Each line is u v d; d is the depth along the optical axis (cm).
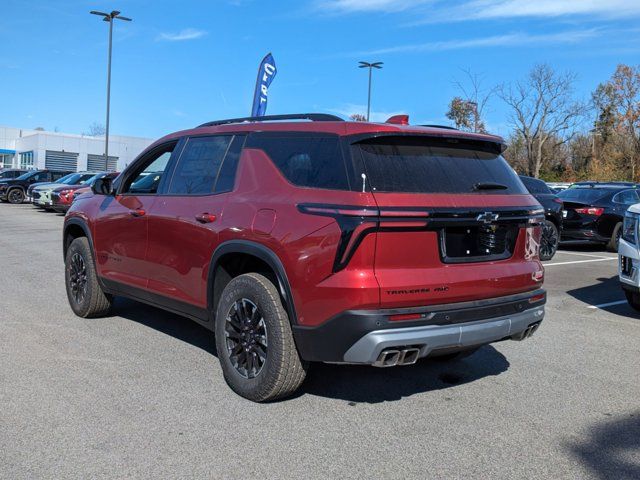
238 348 413
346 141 371
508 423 383
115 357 495
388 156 373
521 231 414
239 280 408
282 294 378
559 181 4503
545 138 4450
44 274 890
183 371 463
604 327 643
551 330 628
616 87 4559
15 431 352
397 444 348
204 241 438
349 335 347
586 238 1295
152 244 500
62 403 395
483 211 381
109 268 567
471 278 376
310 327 364
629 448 350
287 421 376
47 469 309
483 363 510
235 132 457
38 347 517
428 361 514
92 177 2347
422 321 356
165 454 328
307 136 397
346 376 467
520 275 407
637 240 671
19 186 2917
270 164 414
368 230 342
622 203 1308
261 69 1248
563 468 324
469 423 381
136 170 558
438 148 398
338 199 356
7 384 427
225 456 328
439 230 366
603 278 982
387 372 480
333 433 361
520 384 458
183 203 470
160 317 633
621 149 4503
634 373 489
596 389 450
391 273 351
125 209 536
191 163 487
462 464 326
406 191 360
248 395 402
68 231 646
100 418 372
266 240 386
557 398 430
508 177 425
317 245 356
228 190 436
